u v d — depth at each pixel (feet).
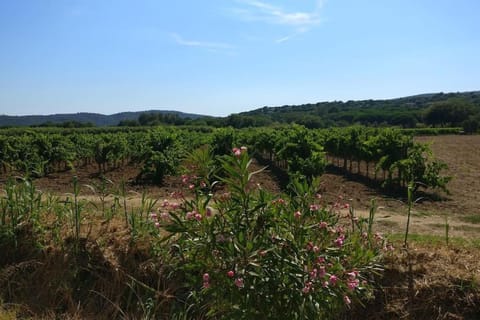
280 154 50.70
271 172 56.95
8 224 17.48
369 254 11.19
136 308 14.73
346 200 36.37
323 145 63.26
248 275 9.64
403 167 40.19
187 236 10.70
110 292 15.20
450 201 36.88
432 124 288.92
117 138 62.95
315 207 10.80
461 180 50.60
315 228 10.69
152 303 14.30
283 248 10.00
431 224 27.84
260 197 10.51
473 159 78.54
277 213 10.41
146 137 63.26
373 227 26.35
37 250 16.53
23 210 17.92
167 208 12.85
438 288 14.49
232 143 55.31
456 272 14.98
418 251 16.37
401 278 14.89
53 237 17.03
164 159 45.60
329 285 9.76
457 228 26.81
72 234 17.10
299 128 51.11
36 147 54.85
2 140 53.88
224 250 9.86
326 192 40.37
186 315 13.41
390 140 44.55
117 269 15.48
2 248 16.80
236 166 10.12
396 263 15.31
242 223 10.25
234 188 10.20
